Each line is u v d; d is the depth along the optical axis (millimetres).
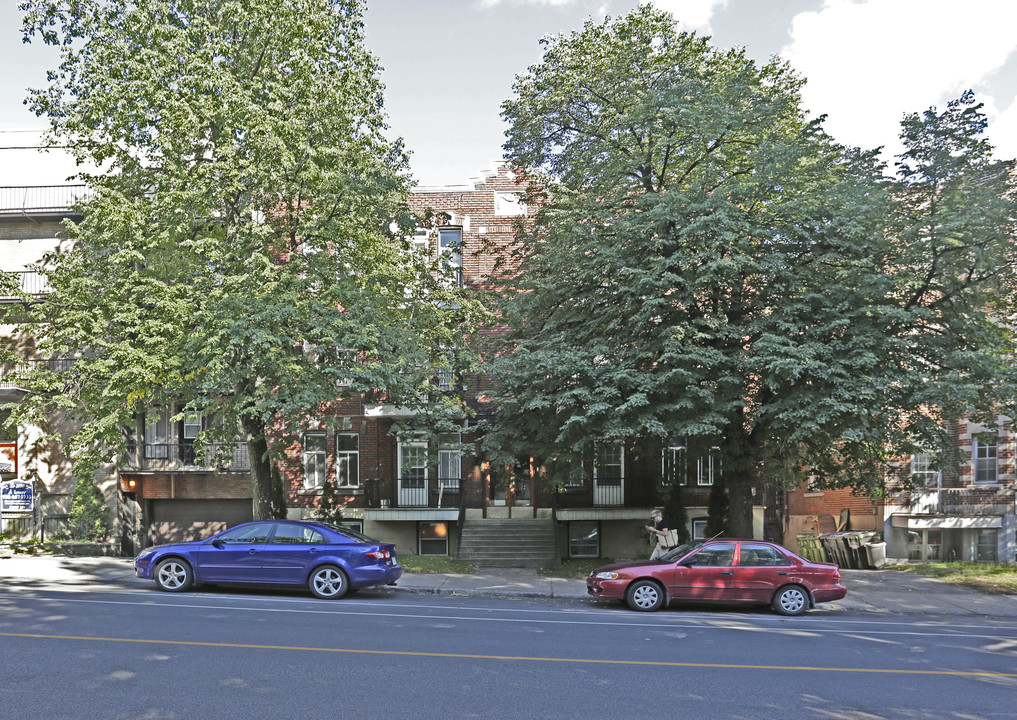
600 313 19047
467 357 19203
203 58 18156
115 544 24016
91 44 18531
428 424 20703
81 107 18734
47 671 8602
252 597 15070
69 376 19891
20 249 25469
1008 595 18375
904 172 17391
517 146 22219
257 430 19688
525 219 25109
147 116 18547
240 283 16969
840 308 16422
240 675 8602
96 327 17031
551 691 8281
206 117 17609
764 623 13602
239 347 16969
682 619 13828
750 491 19859
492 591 17422
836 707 7992
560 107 21422
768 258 16938
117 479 25000
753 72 19672
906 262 16875
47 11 18578
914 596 17891
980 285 17469
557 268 19453
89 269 19125
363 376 16875
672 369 16938
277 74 18859
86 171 24922
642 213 18000
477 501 25391
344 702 7684
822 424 16203
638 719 7383
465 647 10406
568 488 25031
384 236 21125
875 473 19875
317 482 25719
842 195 16859
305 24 19047
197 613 12664
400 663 9352
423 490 25297
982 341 16984
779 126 21625
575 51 22266
